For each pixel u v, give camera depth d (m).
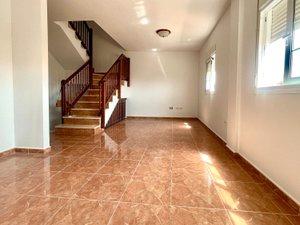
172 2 4.09
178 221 1.77
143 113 8.73
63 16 4.84
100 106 5.79
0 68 3.39
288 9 2.11
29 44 3.52
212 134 5.47
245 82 3.21
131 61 8.61
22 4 3.48
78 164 3.12
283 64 2.28
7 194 2.20
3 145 3.47
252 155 2.93
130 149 3.97
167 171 2.88
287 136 2.09
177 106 8.62
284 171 2.14
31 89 3.58
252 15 2.98
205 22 5.11
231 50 3.77
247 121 3.12
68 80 5.98
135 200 2.10
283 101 2.16
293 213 1.90
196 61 8.45
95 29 8.44
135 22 5.16
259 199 2.14
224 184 2.49
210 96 5.96
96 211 1.90
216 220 1.78
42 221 1.74
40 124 3.61
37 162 3.19
